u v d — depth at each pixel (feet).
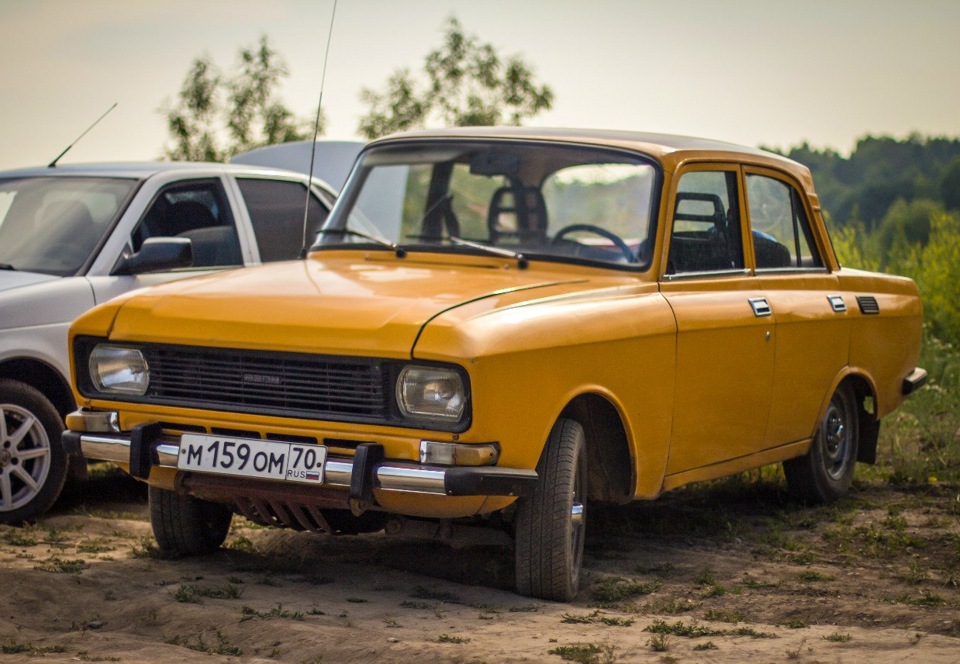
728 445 24.86
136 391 20.30
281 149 51.21
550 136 24.44
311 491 18.86
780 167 27.71
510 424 18.43
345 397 18.61
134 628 17.78
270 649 16.55
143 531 25.77
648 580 22.40
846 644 17.61
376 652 16.22
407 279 21.18
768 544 25.89
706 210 24.66
